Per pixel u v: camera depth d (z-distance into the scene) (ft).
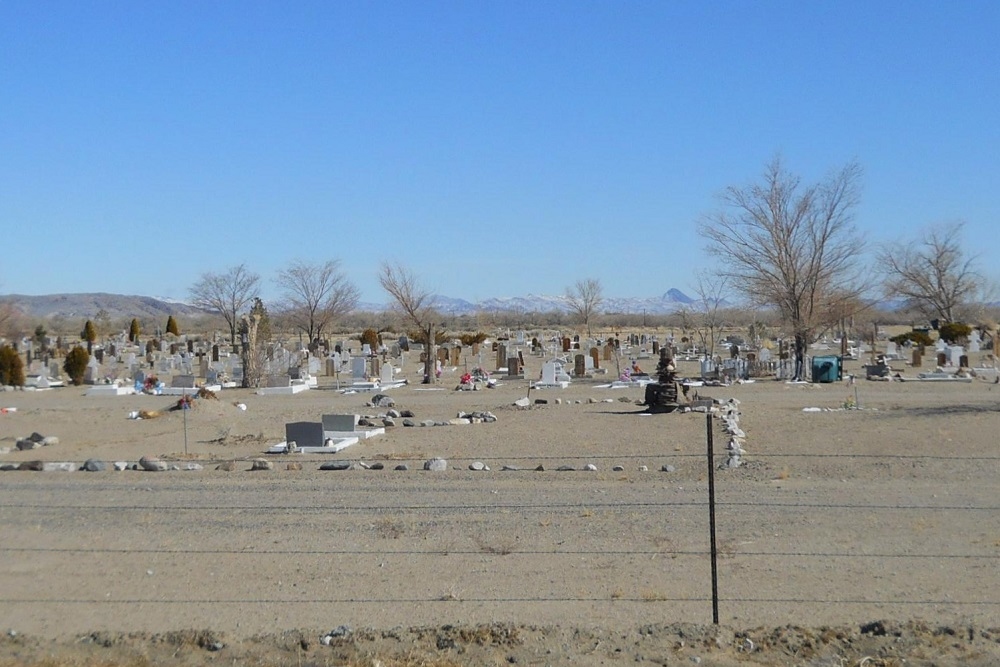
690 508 42.63
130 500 46.62
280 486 49.70
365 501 45.21
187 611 29.55
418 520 40.98
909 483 48.39
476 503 44.37
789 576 31.83
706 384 114.52
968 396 95.09
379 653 25.49
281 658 25.41
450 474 52.70
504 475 52.24
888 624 26.61
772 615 28.02
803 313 126.31
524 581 31.89
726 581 31.42
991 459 54.54
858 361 163.73
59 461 61.11
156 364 174.09
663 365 84.79
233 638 26.78
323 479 51.67
